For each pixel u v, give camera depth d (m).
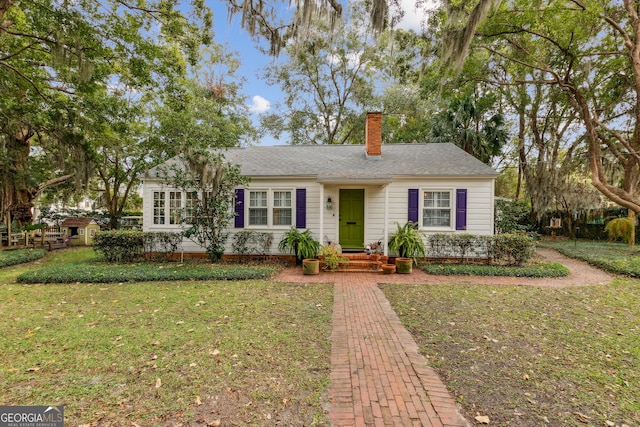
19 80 10.29
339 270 8.88
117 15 9.21
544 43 11.93
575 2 10.03
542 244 15.10
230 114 22.70
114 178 18.61
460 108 16.52
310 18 7.02
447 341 4.06
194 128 16.14
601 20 10.92
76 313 5.07
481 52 12.91
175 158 12.14
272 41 7.93
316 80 22.48
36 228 13.53
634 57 10.63
